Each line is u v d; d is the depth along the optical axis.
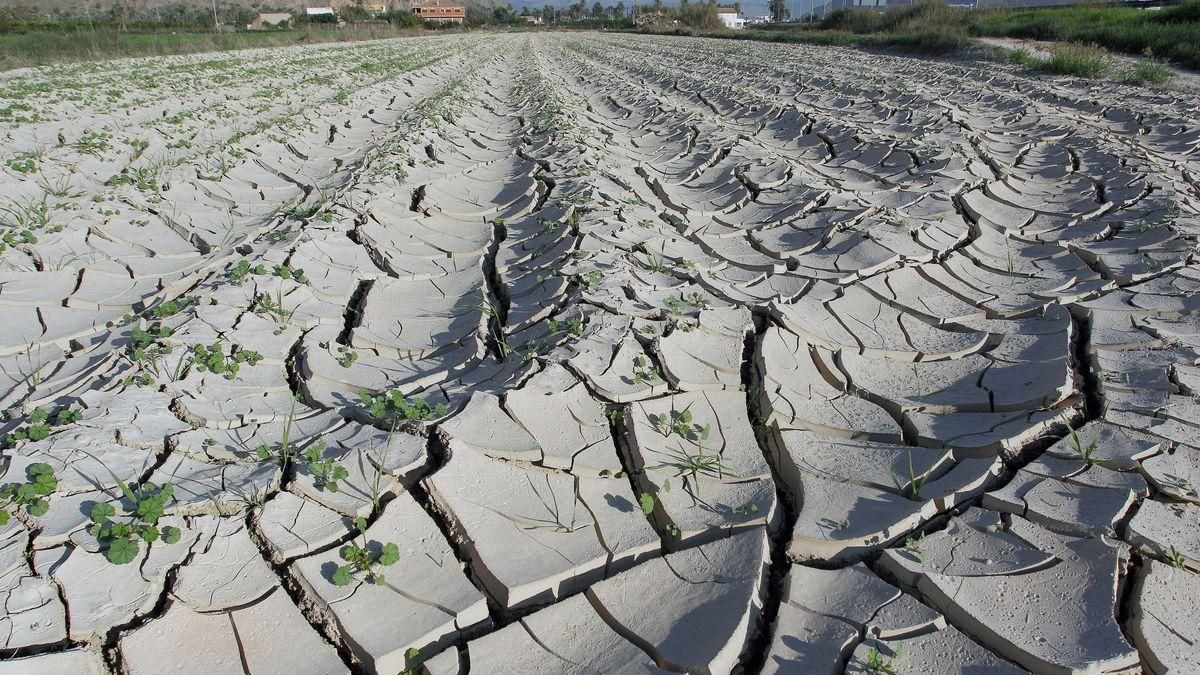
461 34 59.47
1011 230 6.19
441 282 5.58
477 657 2.29
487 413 3.27
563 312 4.47
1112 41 18.31
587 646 2.35
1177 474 2.89
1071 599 2.40
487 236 6.54
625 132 11.80
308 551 2.64
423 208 7.23
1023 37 21.86
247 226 7.16
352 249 5.93
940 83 14.65
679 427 3.32
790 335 4.25
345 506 2.79
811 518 2.85
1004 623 2.33
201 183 8.20
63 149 9.15
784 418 3.49
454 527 2.76
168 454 3.12
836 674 2.22
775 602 2.56
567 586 2.60
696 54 25.94
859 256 5.58
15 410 3.60
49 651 2.26
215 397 3.63
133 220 6.91
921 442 3.36
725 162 8.70
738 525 2.81
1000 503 2.84
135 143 9.48
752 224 6.66
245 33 38.09
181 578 2.50
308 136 11.12
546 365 3.72
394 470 2.94
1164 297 4.54
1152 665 2.20
